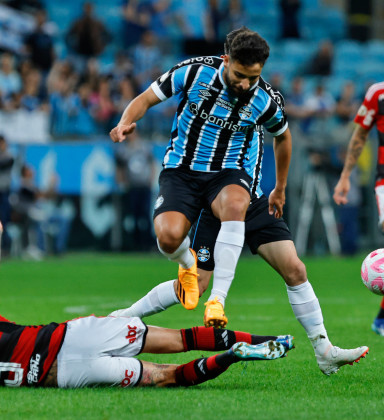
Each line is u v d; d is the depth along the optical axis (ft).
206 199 58.34
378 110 78.59
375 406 45.16
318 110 205.87
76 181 187.83
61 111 192.13
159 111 198.90
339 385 52.90
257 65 53.88
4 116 186.91
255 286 137.08
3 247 185.37
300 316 57.47
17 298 112.88
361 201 203.82
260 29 260.62
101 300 109.70
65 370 48.70
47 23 214.28
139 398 46.32
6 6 210.79
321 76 238.27
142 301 60.13
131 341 49.80
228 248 55.62
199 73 57.16
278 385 52.80
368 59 262.06
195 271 57.41
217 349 50.88
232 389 50.78
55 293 119.96
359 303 112.16
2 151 180.34
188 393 48.34
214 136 57.93
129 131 55.11
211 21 226.99
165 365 50.62
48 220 186.70
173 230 54.70
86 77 198.08
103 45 210.79
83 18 207.62
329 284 139.54
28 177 183.93
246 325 85.81
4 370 48.85
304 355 67.46
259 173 61.52
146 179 192.03
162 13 225.15
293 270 57.31
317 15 271.49
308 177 195.93
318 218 197.06
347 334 80.59
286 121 58.80
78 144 187.32
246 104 57.26
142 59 209.56
